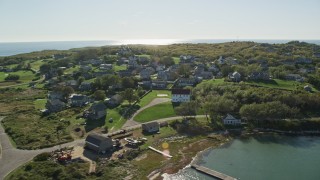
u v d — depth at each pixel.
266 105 171.25
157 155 134.00
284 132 162.12
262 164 126.75
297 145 147.12
